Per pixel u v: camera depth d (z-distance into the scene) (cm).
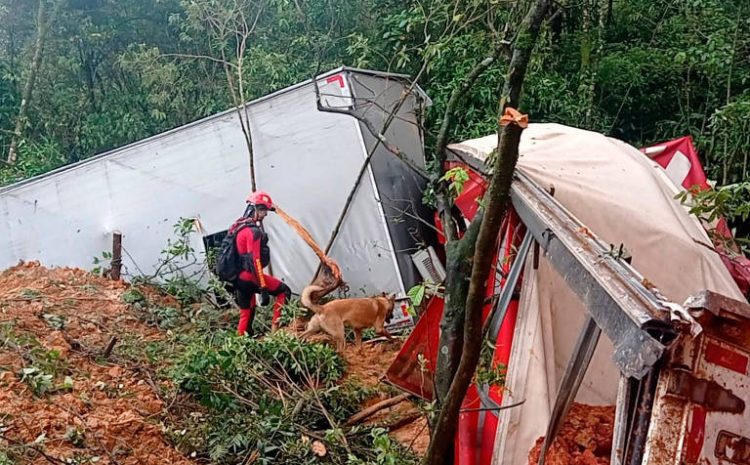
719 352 214
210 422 605
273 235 993
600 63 1298
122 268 1026
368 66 1235
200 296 964
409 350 661
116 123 1515
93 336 729
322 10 1349
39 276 915
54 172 1040
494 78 1073
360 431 643
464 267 483
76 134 1559
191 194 1018
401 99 920
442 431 382
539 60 1144
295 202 991
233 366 661
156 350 729
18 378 571
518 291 491
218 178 1012
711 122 1162
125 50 1552
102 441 520
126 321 811
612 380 473
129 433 544
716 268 569
